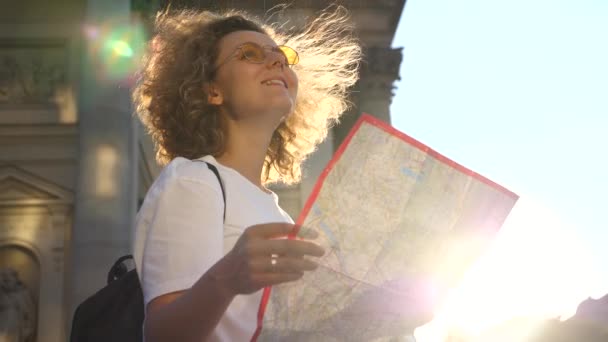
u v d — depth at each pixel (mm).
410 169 2158
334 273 2092
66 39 18906
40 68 18719
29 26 18938
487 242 2279
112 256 15922
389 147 2139
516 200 2299
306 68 3365
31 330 17266
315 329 2152
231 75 2639
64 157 18094
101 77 16906
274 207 2514
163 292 2031
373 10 22188
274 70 2658
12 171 17938
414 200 2162
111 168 16422
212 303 1832
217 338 2223
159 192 2229
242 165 2621
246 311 2275
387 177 2133
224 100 2660
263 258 1772
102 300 2404
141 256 2244
